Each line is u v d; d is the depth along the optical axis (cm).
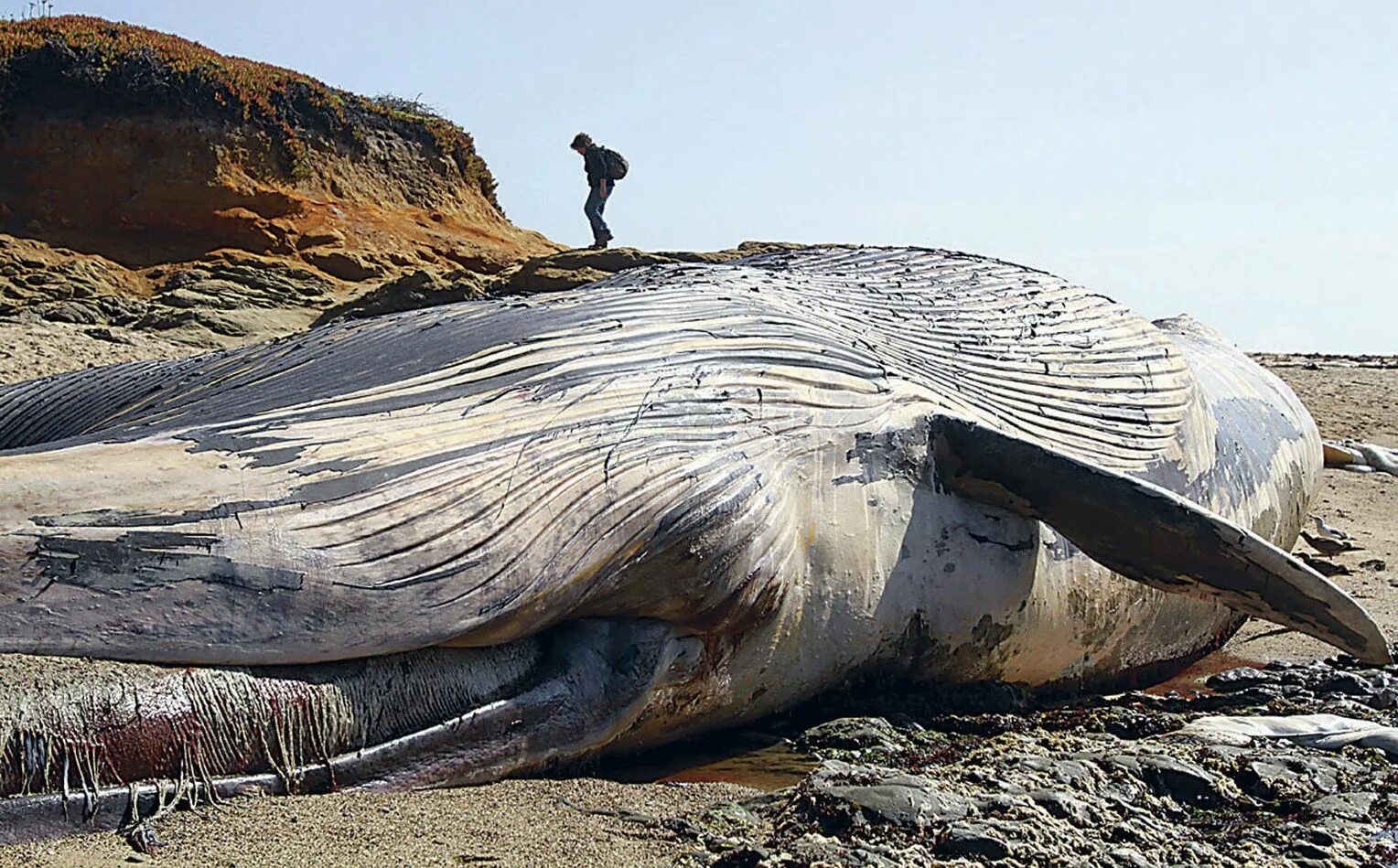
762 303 677
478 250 3278
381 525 481
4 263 2723
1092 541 695
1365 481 1434
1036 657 739
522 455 527
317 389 540
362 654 478
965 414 707
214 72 3225
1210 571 688
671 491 556
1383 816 523
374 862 410
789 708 655
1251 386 988
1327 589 685
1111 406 795
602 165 2733
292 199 3155
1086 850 461
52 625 426
